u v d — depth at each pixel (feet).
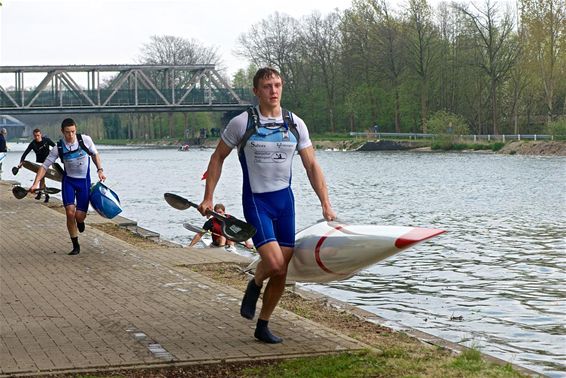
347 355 24.71
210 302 32.53
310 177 26.35
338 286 46.16
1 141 118.52
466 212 91.04
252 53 341.21
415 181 142.51
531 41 258.37
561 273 50.57
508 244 63.77
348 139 313.73
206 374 23.45
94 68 316.60
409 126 311.88
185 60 390.83
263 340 26.20
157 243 53.88
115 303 32.48
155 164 227.20
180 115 452.35
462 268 52.26
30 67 307.99
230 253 46.88
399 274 50.01
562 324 36.76
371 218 86.89
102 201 45.80
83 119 513.86
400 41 292.20
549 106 255.91
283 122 25.64
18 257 44.83
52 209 71.87
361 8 305.32
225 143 25.64
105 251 46.91
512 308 40.29
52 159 45.85
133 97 362.33
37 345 26.08
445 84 294.25
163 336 27.14
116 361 24.25
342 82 332.19
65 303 32.55
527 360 30.68
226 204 105.70
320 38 334.65
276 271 25.07
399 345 27.12
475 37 273.13
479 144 254.68
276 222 25.70
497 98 289.12
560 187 123.24
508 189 121.60
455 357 25.05
